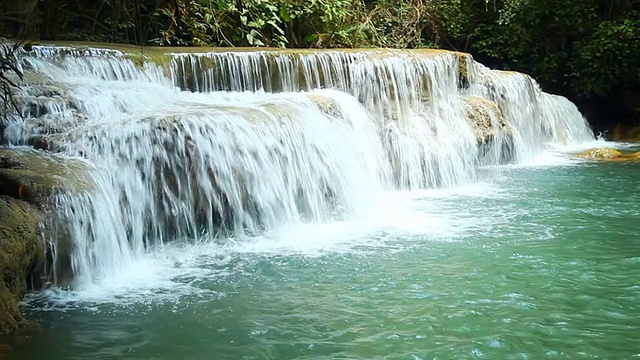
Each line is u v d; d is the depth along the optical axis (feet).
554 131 50.42
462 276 19.44
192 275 19.70
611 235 23.81
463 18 60.34
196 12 40.98
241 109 26.91
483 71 45.14
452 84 40.40
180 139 23.02
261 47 40.45
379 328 15.76
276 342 15.01
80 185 19.62
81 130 22.43
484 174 37.93
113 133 22.36
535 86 48.83
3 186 18.51
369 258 21.33
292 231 24.94
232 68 32.99
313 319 16.30
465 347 14.73
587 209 28.12
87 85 26.11
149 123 22.95
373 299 17.63
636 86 59.06
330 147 28.37
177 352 14.53
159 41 39.40
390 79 36.65
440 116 37.68
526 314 16.58
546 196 31.09
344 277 19.44
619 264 20.45
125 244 20.70
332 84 36.01
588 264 20.48
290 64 34.73
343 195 28.17
